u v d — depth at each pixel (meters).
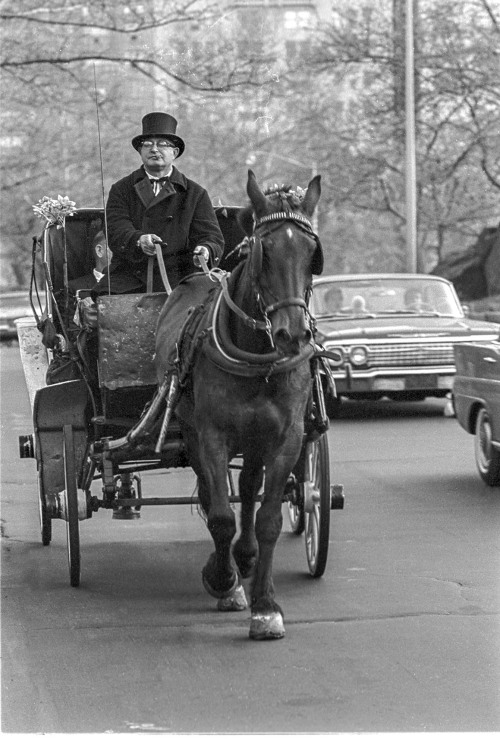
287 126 46.38
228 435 7.11
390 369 17.66
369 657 6.66
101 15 28.25
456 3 39.34
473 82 38.59
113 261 8.84
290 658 6.66
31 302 9.85
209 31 27.91
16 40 30.23
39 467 9.24
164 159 8.70
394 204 43.78
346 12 40.53
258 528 7.10
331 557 9.17
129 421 8.41
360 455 14.68
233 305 6.89
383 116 40.78
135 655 6.79
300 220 6.44
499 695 6.02
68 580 8.67
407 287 19.47
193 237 8.73
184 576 8.74
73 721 5.77
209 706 5.92
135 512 8.99
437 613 7.54
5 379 26.08
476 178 41.16
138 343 8.15
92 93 31.95
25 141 44.69
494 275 39.84
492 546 9.47
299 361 6.89
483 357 11.95
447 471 13.38
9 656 6.82
